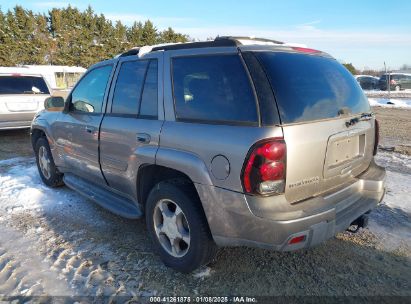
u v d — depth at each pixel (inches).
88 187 184.4
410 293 118.7
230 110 110.3
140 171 138.3
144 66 141.6
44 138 220.4
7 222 174.6
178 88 126.4
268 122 102.8
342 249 145.1
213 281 125.4
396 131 441.4
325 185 117.3
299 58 122.0
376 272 130.0
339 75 132.6
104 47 1815.9
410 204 189.5
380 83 1337.4
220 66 115.9
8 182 235.5
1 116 369.7
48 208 190.7
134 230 164.6
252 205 103.1
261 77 107.6
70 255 142.9
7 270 133.1
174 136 122.2
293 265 134.4
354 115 127.8
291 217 103.2
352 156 129.0
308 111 110.5
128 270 132.3
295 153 104.8
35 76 406.6
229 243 112.7
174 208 131.9
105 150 156.6
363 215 132.0
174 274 129.6
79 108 181.2
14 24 1569.9
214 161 109.9
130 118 143.5
